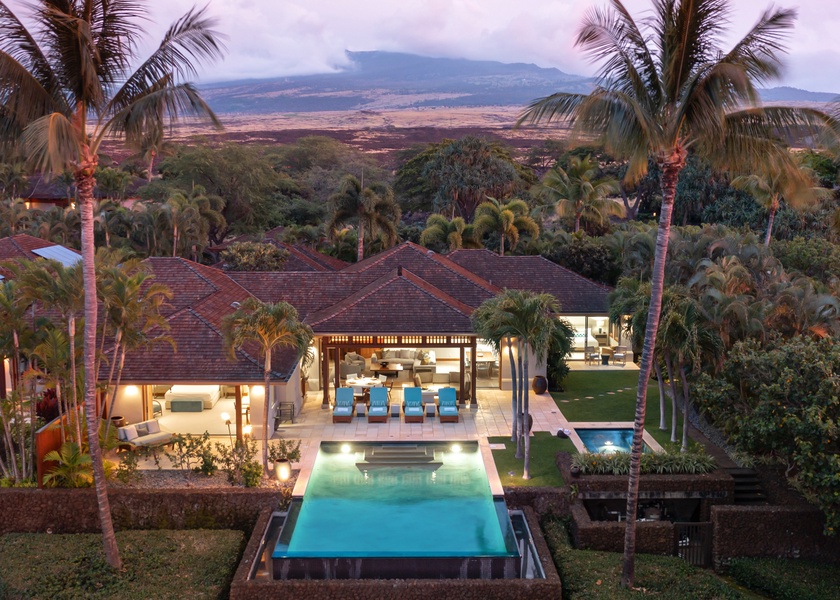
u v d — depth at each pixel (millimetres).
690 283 30016
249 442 25453
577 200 60094
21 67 15859
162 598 17484
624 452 23844
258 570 19531
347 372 32219
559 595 17891
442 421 28234
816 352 19938
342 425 27984
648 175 76688
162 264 32844
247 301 22375
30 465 22594
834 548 20625
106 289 20828
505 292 24656
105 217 58938
